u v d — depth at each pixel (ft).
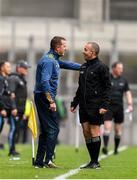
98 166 92.12
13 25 220.23
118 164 103.91
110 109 132.87
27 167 92.53
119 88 134.41
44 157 96.58
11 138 123.24
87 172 86.28
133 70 211.82
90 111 89.71
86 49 89.97
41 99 89.76
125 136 194.49
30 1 259.19
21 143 179.11
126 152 140.46
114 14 245.65
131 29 219.00
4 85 119.55
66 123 192.34
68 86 199.21
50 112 89.97
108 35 215.51
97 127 90.53
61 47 90.33
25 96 126.00
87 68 90.12
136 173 87.56
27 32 223.10
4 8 256.52
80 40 211.41
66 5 253.85
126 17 245.65
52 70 89.56
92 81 89.76
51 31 218.59
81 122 91.15
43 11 256.32
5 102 122.31
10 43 209.26
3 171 86.33
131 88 203.10
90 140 91.45
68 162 109.19
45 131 90.33
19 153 125.08
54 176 81.20
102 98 89.92
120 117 134.51
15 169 89.25
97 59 90.33
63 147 162.09
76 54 209.36
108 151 143.74
